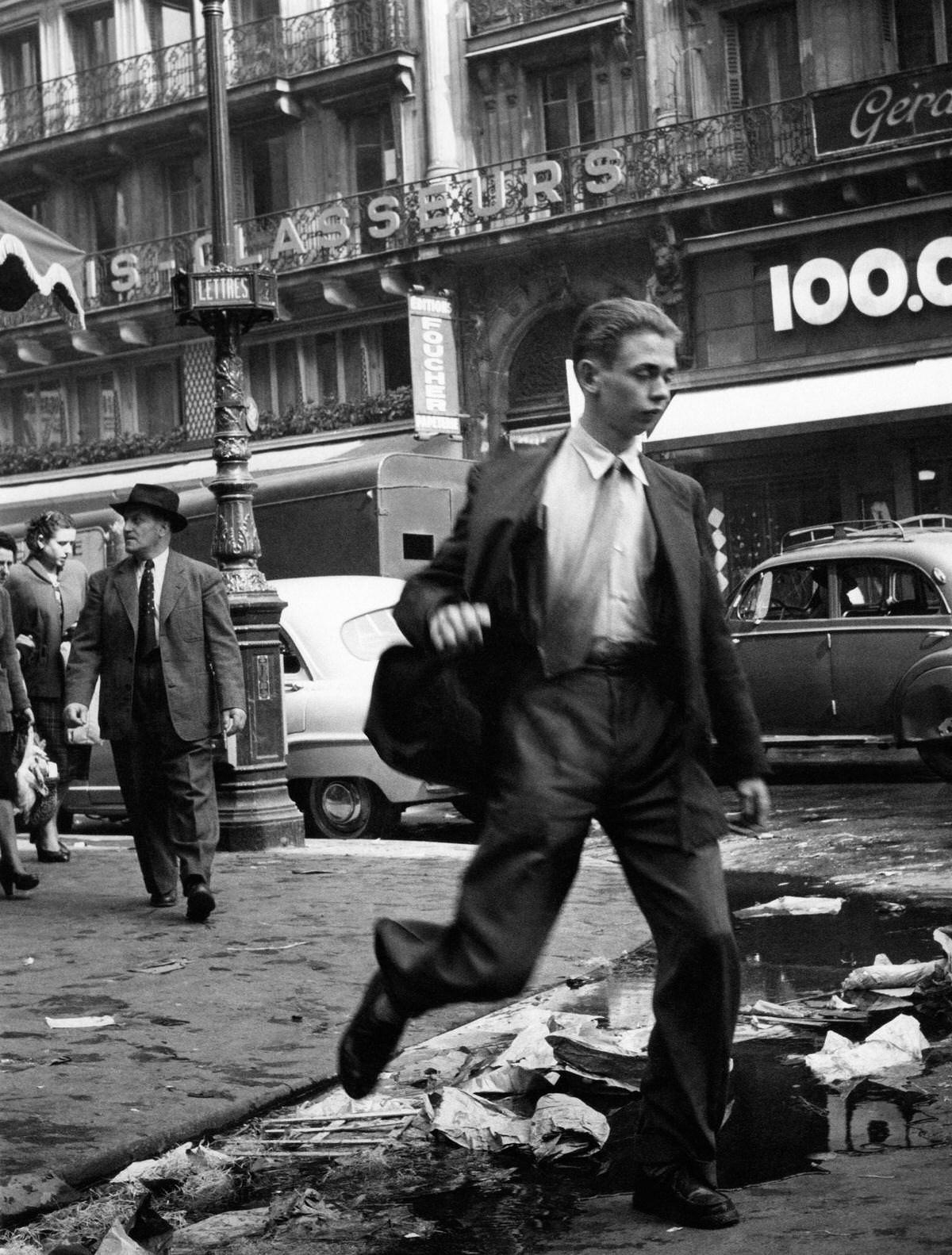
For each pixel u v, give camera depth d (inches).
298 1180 141.9
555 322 1083.3
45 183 1353.3
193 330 1255.5
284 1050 187.0
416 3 1138.0
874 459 928.9
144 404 1300.4
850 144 925.8
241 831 377.7
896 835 361.1
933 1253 117.0
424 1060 180.5
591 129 1072.2
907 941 240.7
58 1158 146.3
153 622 279.3
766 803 133.1
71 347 1320.1
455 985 122.2
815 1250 118.7
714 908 125.6
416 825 469.7
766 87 1011.9
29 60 1368.1
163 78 1262.3
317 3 1189.1
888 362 919.7
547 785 122.8
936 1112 152.9
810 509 953.5
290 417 1185.4
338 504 684.1
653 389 124.7
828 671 497.4
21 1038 194.1
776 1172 137.6
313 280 1149.7
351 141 1186.6
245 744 380.2
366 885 314.2
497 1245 123.3
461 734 127.0
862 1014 195.6
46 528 381.1
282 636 437.4
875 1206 127.7
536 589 125.4
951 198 892.0
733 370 976.3
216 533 393.1
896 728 482.9
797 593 512.4
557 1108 150.8
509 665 126.4
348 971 231.1
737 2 1005.8
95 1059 183.2
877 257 925.2
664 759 126.3
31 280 326.3
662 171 1008.2
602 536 125.5
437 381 1082.7
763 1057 177.8
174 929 269.4
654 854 126.6
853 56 973.2
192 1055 184.9
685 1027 126.4
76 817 541.6
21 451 1341.0
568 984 219.3
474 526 125.0
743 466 972.6
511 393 1102.4
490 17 1101.7
